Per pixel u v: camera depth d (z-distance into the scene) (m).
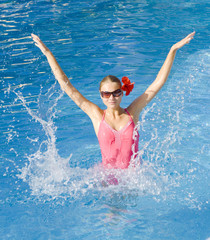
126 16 11.37
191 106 6.10
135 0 13.33
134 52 8.51
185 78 7.18
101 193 4.04
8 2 13.40
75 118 5.85
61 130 5.48
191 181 4.23
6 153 4.86
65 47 8.96
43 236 3.40
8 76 7.42
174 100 6.33
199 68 7.61
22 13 11.99
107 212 3.74
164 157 4.76
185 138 5.21
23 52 8.76
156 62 7.89
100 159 4.75
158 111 5.98
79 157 4.79
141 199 3.91
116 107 3.94
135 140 4.01
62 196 4.02
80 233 3.43
